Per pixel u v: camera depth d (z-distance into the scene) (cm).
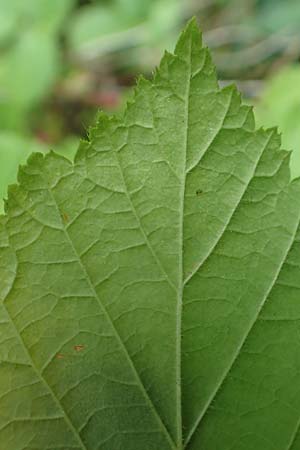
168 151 17
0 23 53
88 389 18
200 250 18
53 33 52
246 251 18
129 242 18
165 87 17
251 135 17
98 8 57
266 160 17
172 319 18
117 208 17
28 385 18
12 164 25
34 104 50
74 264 18
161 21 55
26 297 18
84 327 18
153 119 17
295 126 32
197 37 17
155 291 18
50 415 18
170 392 18
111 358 18
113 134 17
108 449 18
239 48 56
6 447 18
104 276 18
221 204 17
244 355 18
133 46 56
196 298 18
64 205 17
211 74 17
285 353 18
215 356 18
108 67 56
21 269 18
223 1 59
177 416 18
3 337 18
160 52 55
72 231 17
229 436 18
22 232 17
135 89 17
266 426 18
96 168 17
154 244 18
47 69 51
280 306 18
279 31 55
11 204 17
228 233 18
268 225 17
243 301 18
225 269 18
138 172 17
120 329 18
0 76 51
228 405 18
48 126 53
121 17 57
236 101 17
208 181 17
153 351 18
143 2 57
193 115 17
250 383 18
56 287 18
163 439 18
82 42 56
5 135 25
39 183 17
